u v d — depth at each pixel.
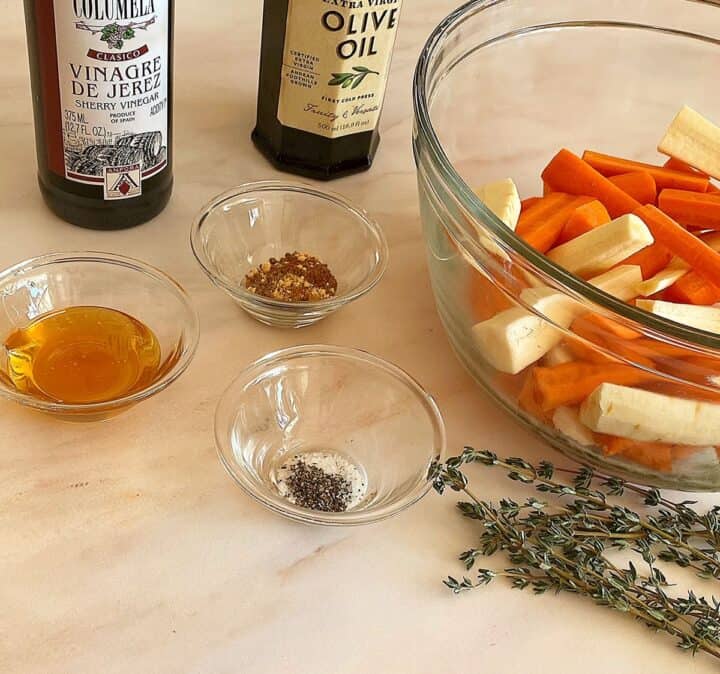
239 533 0.34
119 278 0.39
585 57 0.50
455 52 0.44
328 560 0.34
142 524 0.34
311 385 0.38
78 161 0.40
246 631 0.32
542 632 0.33
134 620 0.31
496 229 0.32
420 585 0.34
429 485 0.34
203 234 0.41
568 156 0.42
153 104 0.40
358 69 0.44
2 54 0.50
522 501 0.37
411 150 0.51
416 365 0.41
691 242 0.38
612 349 0.33
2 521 0.33
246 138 0.49
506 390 0.37
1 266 0.40
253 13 0.57
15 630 0.30
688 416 0.33
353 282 0.43
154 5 0.37
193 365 0.39
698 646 0.33
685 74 0.52
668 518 0.36
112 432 0.36
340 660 0.31
